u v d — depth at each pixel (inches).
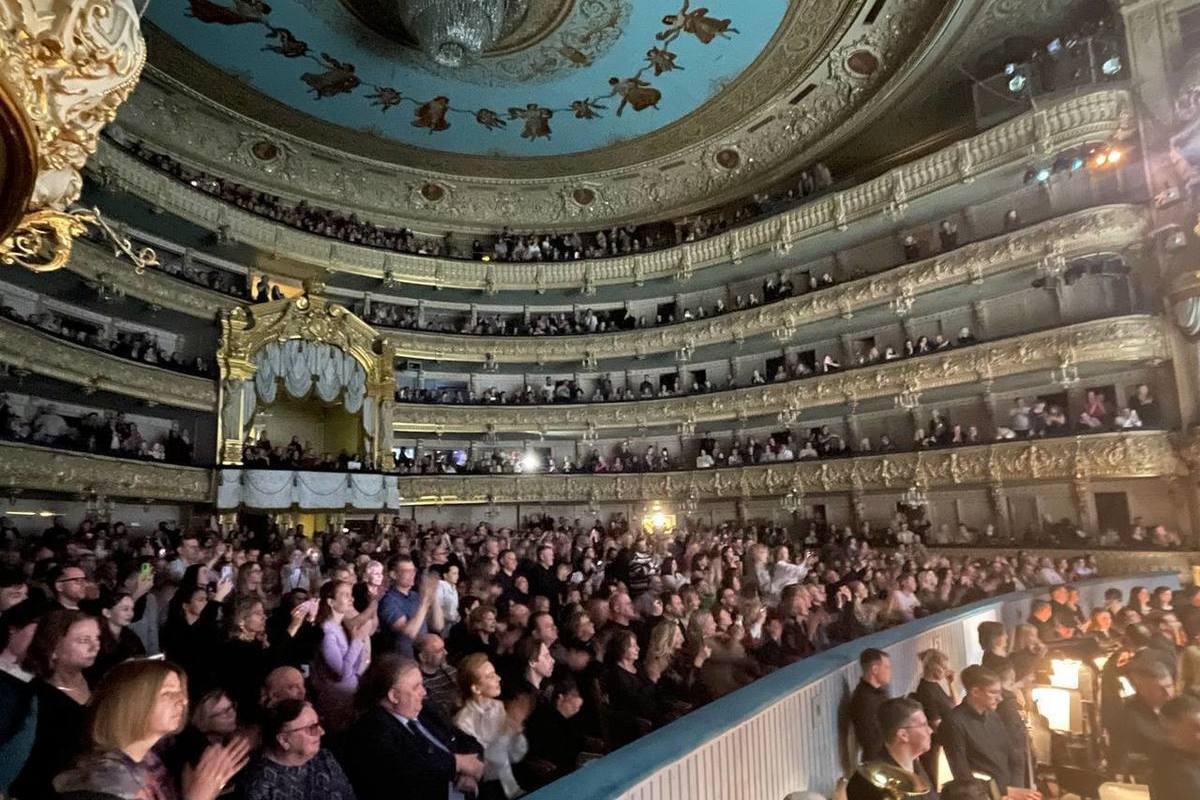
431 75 1010.7
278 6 869.8
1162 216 724.0
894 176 946.1
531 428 1250.0
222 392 985.5
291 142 1150.3
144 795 108.5
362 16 893.2
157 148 1034.7
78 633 149.9
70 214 234.5
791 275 1150.3
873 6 863.7
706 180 1238.3
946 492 906.1
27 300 832.3
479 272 1268.5
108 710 111.1
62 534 619.2
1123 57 768.3
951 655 283.3
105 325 932.6
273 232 1090.7
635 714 216.8
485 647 259.4
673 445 1259.8
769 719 155.8
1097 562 724.7
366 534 820.0
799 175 1151.6
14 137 181.2
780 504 1060.5
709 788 127.3
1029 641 263.9
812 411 1074.7
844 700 197.9
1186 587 365.7
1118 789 213.6
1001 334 902.4
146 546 558.6
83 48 197.2
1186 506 703.1
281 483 986.7
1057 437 778.2
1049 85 829.2
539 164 1256.2
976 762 201.9
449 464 1227.9
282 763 131.3
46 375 749.9
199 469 932.0
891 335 1025.5
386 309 1269.7
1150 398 762.8
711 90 1048.8
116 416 906.7
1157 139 729.6
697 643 281.0
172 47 928.9
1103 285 804.6
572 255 1280.8
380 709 153.7
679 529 1109.1
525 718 193.9
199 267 1071.6
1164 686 204.1
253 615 232.4
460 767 160.2
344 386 1122.7
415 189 1293.1
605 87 1047.0
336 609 213.8
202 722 144.2
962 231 943.0
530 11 896.3
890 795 152.1
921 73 904.3
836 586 401.1
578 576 503.2
